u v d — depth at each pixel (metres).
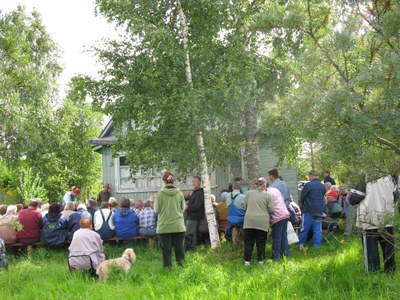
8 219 13.21
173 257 11.57
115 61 13.28
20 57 22.19
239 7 14.22
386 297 6.37
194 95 12.14
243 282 7.66
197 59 13.21
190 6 13.05
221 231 13.48
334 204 13.09
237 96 12.41
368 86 6.01
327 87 6.46
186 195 14.25
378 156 5.95
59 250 13.21
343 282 7.35
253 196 10.25
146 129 13.26
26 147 21.31
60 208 13.66
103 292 7.77
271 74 13.50
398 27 6.27
